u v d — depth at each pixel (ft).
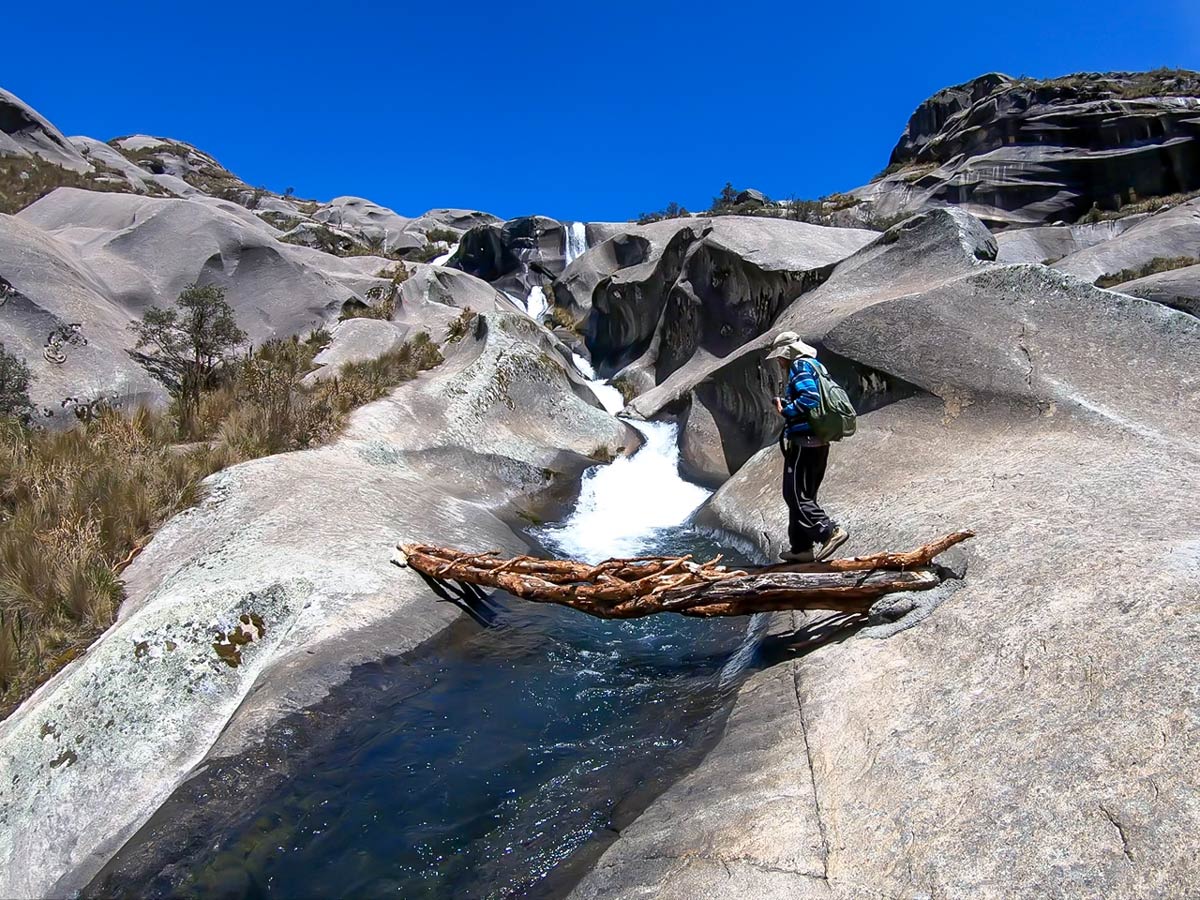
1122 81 126.31
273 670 18.11
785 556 19.29
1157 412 23.06
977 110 130.93
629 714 17.63
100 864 13.83
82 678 17.10
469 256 121.60
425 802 14.66
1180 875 7.78
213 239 60.80
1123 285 48.26
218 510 26.05
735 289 51.31
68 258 49.29
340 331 56.75
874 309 31.96
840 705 13.78
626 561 21.20
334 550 23.24
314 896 12.53
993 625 13.71
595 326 76.43
